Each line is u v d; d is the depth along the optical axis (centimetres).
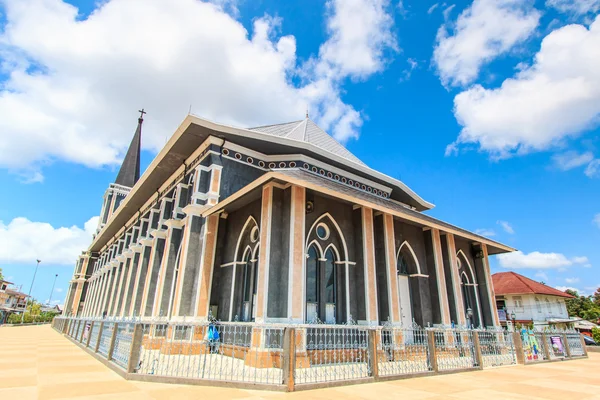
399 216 1370
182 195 1627
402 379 805
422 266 1539
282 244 1101
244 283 1301
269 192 1134
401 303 1442
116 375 777
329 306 1230
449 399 614
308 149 1569
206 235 1367
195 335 1216
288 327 679
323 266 1244
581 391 717
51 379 721
